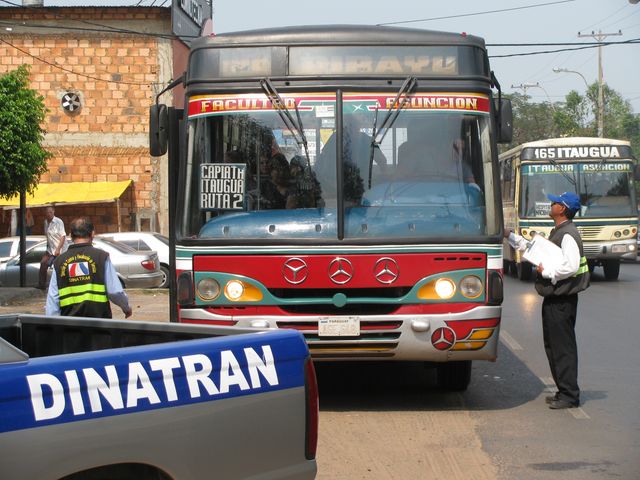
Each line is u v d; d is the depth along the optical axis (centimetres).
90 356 369
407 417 834
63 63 3425
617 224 2383
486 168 827
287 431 425
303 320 790
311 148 816
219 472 400
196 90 828
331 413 852
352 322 788
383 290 802
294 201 811
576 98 8412
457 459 694
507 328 1460
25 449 345
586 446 730
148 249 2347
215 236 805
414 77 823
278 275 795
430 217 809
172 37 3350
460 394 941
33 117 2006
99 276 799
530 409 869
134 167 3441
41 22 3419
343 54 824
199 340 407
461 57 833
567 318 865
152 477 388
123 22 3422
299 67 823
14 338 570
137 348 385
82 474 369
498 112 849
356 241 795
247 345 417
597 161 2400
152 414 379
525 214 2405
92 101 3431
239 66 827
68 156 3431
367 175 812
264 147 817
